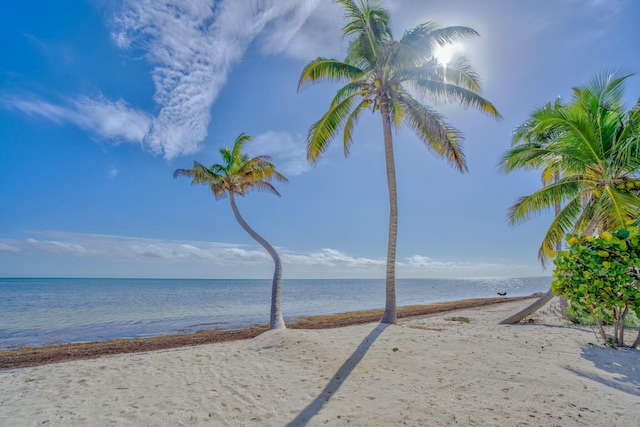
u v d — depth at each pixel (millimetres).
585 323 10000
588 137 8859
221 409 4160
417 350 6816
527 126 12945
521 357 6105
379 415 3744
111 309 24688
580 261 6625
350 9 10562
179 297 38688
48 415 4113
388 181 11133
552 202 10617
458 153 10461
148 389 5016
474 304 23672
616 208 8609
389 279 10844
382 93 11070
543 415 3559
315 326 13289
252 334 12250
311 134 11422
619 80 9070
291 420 3750
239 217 15922
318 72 10992
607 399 3969
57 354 9117
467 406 3898
